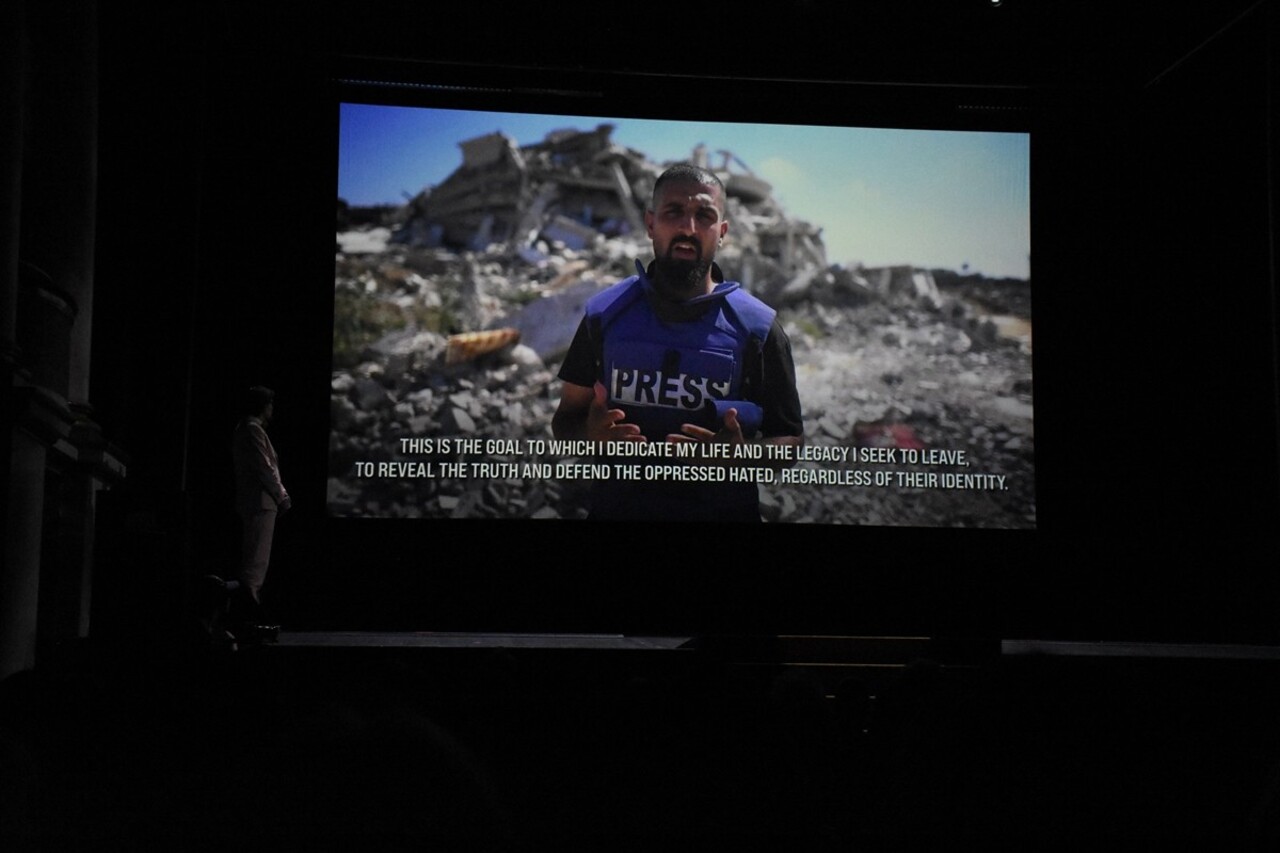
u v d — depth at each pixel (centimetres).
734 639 671
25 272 604
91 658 319
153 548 538
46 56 667
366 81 893
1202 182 930
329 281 876
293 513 860
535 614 877
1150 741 203
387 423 870
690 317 898
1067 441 927
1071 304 935
